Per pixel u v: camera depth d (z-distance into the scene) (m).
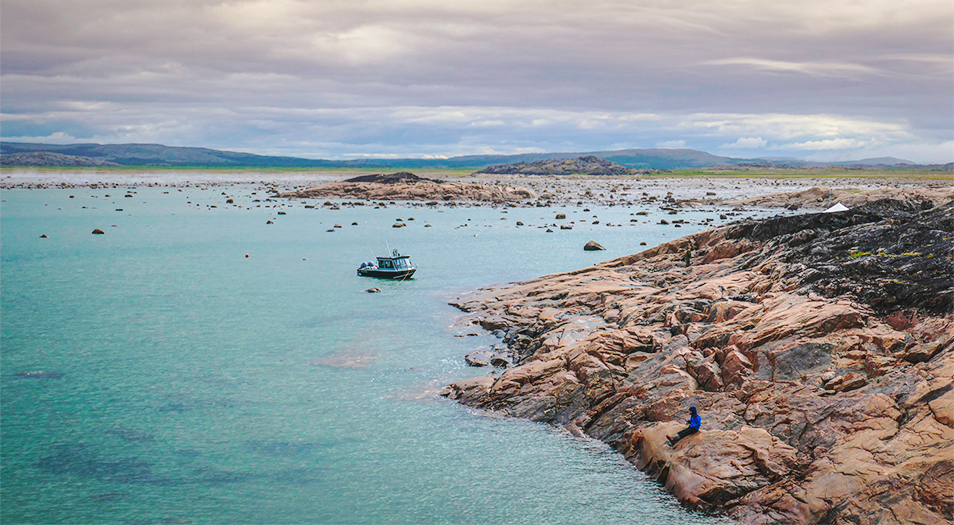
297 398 38.66
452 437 33.56
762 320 35.88
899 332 30.92
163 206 172.12
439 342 49.00
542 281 64.25
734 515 25.34
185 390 39.91
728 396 31.23
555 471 29.98
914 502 22.34
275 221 138.12
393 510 27.03
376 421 35.47
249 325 54.38
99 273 78.12
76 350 47.56
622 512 26.58
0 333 51.75
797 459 26.36
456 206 180.12
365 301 62.94
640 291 52.16
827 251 45.31
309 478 29.64
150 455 31.72
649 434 30.42
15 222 130.12
